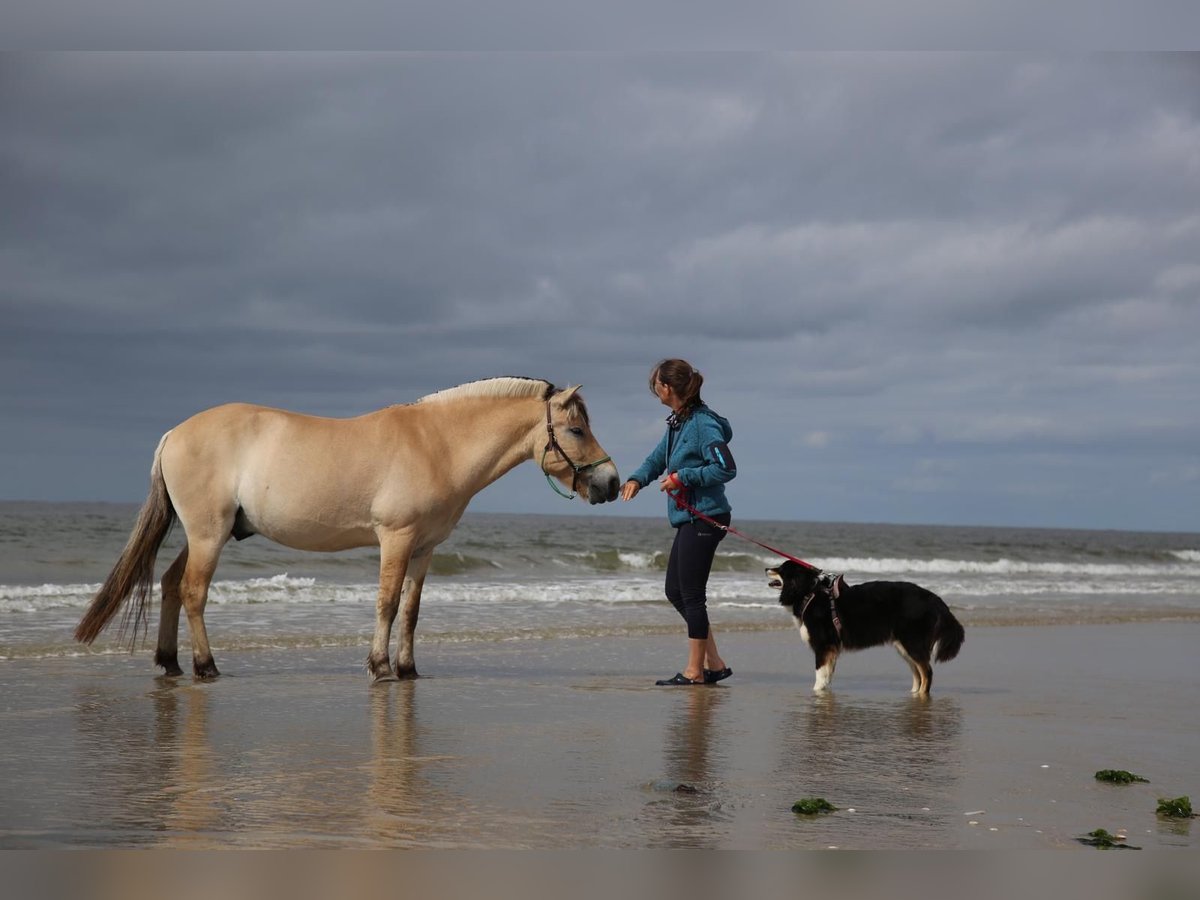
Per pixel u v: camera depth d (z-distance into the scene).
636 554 29.33
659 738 6.57
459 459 8.70
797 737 6.70
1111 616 16.22
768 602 16.59
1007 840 4.50
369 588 16.08
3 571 20.44
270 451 8.50
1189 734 7.12
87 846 4.17
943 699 8.41
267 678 8.65
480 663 9.91
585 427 8.89
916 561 35.50
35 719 6.68
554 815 4.77
